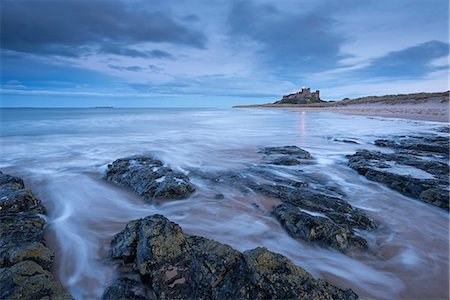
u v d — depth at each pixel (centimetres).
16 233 493
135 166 949
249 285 325
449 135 1681
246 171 994
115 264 438
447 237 533
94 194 791
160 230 420
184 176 833
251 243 524
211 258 367
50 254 444
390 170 849
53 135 2108
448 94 4550
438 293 391
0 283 335
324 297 313
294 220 542
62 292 339
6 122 3291
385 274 432
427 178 749
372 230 549
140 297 363
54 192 812
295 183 835
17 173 1022
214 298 327
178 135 2136
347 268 450
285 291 314
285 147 1398
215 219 620
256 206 673
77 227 593
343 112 4772
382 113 3919
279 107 10569
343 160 1127
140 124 3219
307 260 473
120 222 620
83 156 1317
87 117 4553
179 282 353
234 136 2047
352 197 731
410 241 519
